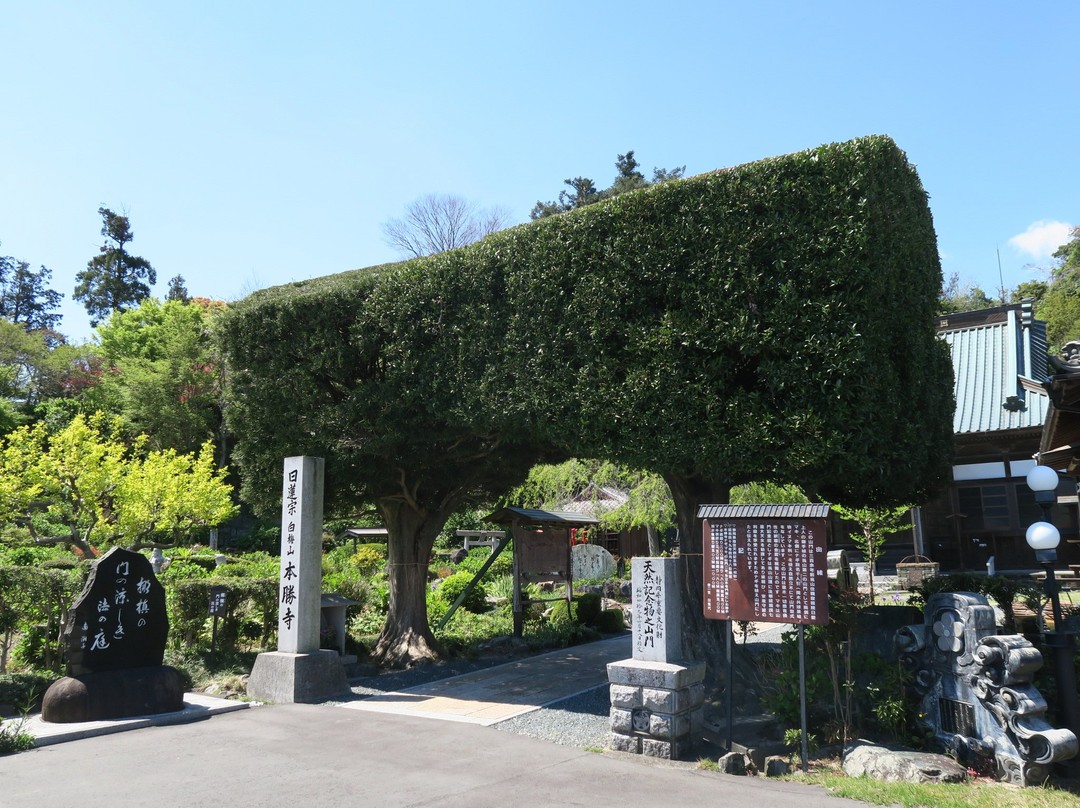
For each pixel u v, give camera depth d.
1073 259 35.97
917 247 8.95
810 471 7.24
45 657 10.59
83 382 37.41
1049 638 6.52
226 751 6.93
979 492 19.52
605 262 8.56
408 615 12.56
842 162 7.45
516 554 14.70
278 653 9.78
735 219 7.85
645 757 6.86
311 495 10.34
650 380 8.01
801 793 5.76
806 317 7.20
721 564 7.09
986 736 6.25
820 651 7.68
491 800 5.54
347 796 5.62
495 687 10.26
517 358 9.04
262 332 11.13
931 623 6.93
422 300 10.04
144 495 15.75
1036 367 19.42
